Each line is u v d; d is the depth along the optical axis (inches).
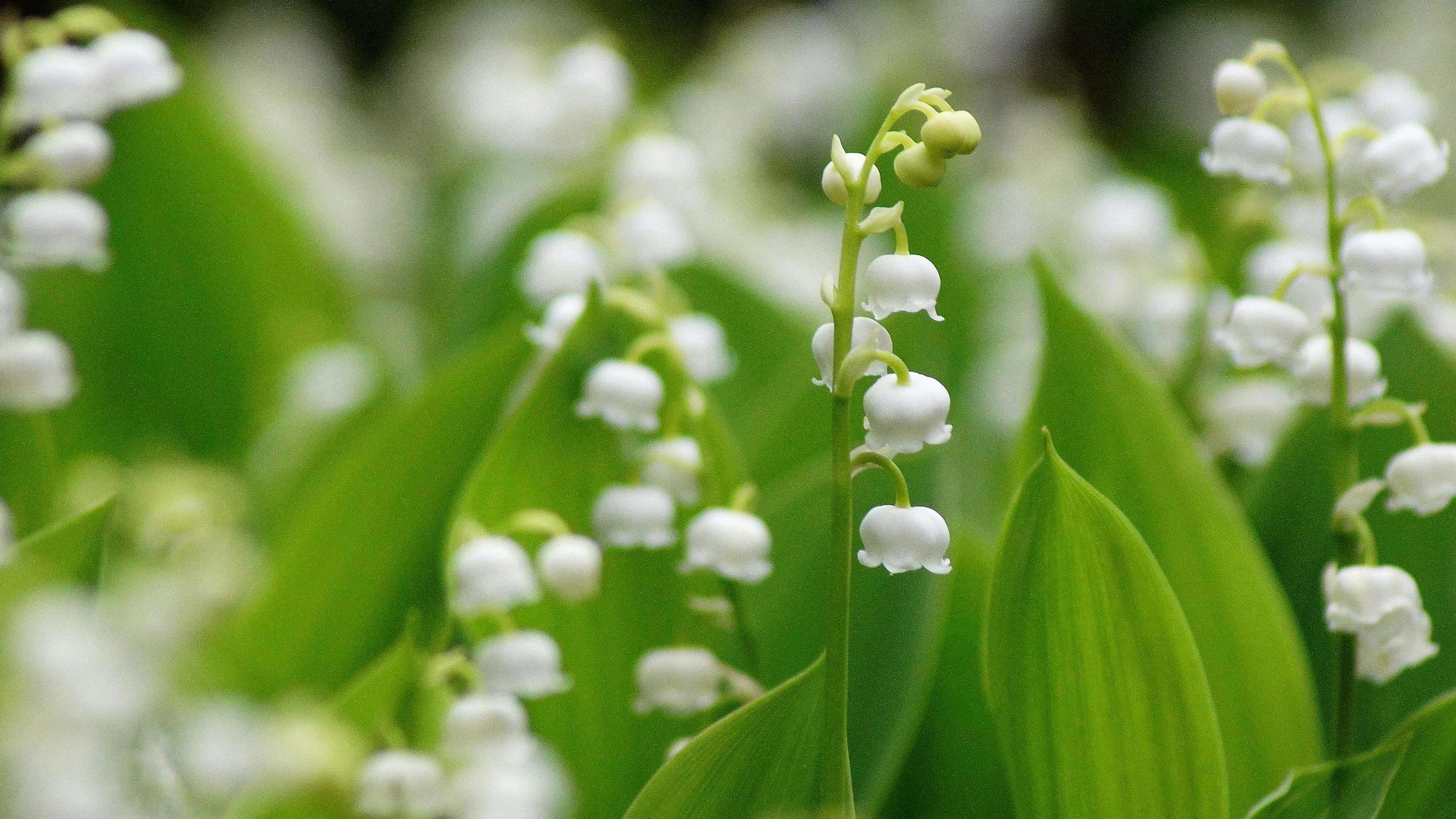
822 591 19.0
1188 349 21.3
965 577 19.0
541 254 20.6
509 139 29.5
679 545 18.8
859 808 18.2
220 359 24.9
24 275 22.8
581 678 18.8
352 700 17.9
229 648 19.1
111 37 19.3
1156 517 18.5
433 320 29.5
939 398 16.7
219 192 23.9
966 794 19.1
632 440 18.9
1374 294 17.5
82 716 16.2
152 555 21.2
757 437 20.5
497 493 18.7
